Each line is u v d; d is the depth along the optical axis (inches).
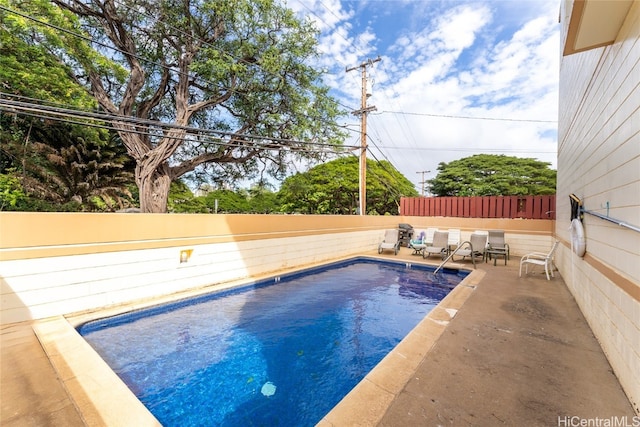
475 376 95.4
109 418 77.6
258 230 265.4
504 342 121.6
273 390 113.3
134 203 500.4
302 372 125.6
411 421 73.9
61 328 136.9
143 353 136.5
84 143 416.2
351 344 151.4
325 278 288.7
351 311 198.2
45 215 148.9
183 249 207.8
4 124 363.6
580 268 165.6
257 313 191.0
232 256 242.5
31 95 290.0
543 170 890.1
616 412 78.0
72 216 157.9
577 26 99.6
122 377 118.6
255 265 262.7
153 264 191.3
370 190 842.8
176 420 98.0
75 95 308.7
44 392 88.3
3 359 107.9
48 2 259.1
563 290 206.8
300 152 484.4
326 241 347.6
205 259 222.2
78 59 312.2
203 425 96.3
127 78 381.4
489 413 77.2
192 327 166.4
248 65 380.8
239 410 102.6
